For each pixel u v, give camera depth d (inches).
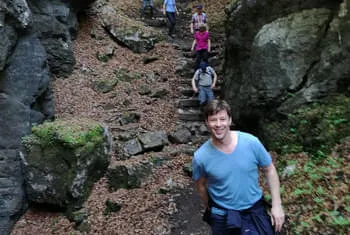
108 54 404.2
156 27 515.5
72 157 216.2
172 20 480.7
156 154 267.7
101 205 220.1
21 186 221.8
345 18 222.2
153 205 215.9
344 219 148.2
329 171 180.7
